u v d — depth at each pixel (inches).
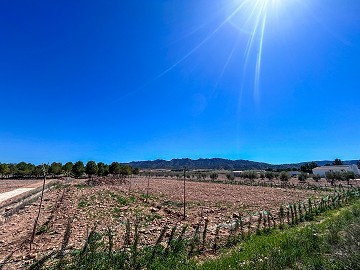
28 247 499.5
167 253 440.8
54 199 1219.9
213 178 3029.0
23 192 1536.7
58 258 417.7
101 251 443.8
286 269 375.9
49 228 658.2
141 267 397.7
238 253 440.8
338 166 4042.8
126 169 3432.6
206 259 434.9
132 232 594.2
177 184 2271.2
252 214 832.9
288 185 2044.8
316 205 978.1
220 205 1058.1
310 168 4483.3
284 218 762.8
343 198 1120.8
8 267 387.9
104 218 780.0
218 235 559.2
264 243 481.7
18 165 3356.3
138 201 1169.4
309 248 436.8
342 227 541.3
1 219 764.6
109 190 1641.2
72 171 3211.1
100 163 3376.0
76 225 688.4
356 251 359.9
